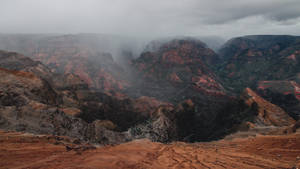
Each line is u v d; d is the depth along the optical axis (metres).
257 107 94.81
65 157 13.29
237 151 18.80
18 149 13.57
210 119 141.62
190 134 114.25
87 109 95.75
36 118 35.66
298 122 30.05
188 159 16.83
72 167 10.61
